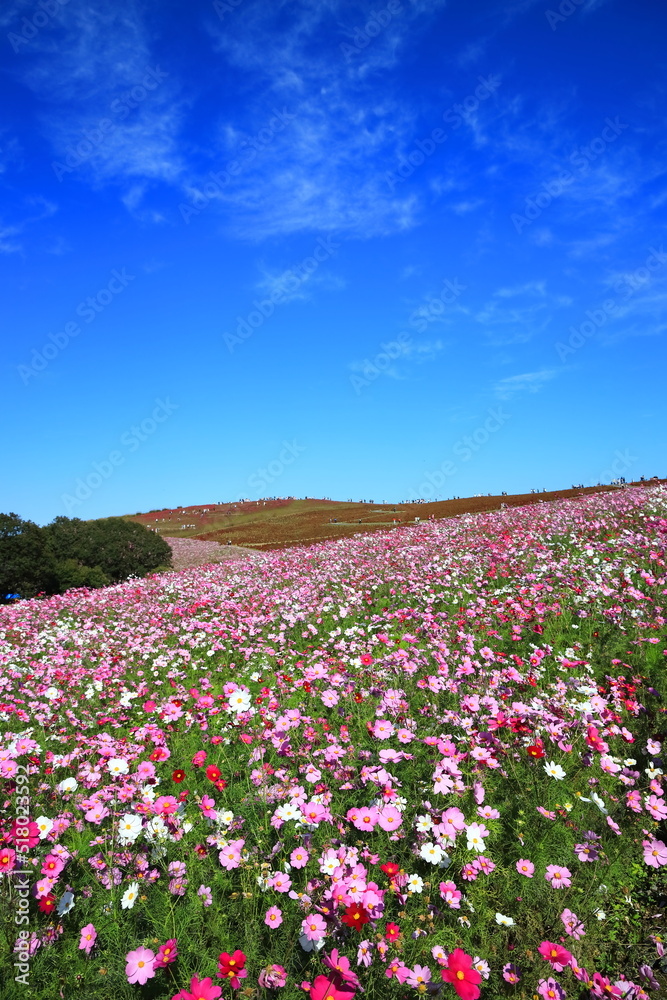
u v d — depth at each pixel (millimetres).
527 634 6992
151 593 16906
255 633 9008
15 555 22672
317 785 3814
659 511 13445
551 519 16266
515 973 2664
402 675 5883
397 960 2564
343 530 43500
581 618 6977
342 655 6922
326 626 9227
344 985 2230
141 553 28578
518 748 4195
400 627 8102
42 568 23297
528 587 8812
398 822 3104
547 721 4309
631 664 5602
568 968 2682
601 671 5590
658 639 5730
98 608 15453
